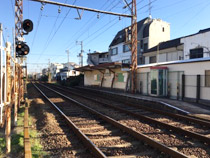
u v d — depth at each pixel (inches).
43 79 3462.1
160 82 626.8
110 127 292.8
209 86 487.8
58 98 701.9
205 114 378.0
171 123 324.5
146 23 1473.9
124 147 208.8
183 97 557.9
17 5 584.7
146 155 188.1
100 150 194.2
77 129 252.1
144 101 577.6
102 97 723.4
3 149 202.1
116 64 789.2
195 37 853.2
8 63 191.0
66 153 195.6
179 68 585.0
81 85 1615.4
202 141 224.7
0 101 178.4
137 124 312.7
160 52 1097.4
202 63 509.4
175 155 174.4
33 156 183.2
